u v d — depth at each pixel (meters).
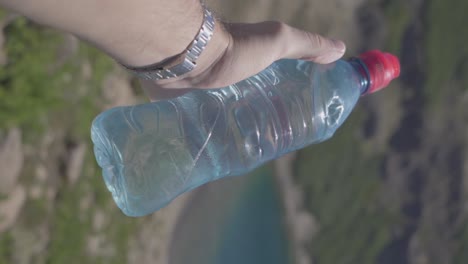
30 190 1.06
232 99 0.53
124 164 0.51
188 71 0.42
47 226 1.11
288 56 0.47
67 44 1.07
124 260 1.42
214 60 0.43
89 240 1.24
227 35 0.43
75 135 1.16
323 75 0.55
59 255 1.14
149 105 0.51
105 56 1.21
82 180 1.20
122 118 0.51
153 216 1.64
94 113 1.19
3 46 0.95
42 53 1.02
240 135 0.54
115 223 1.37
